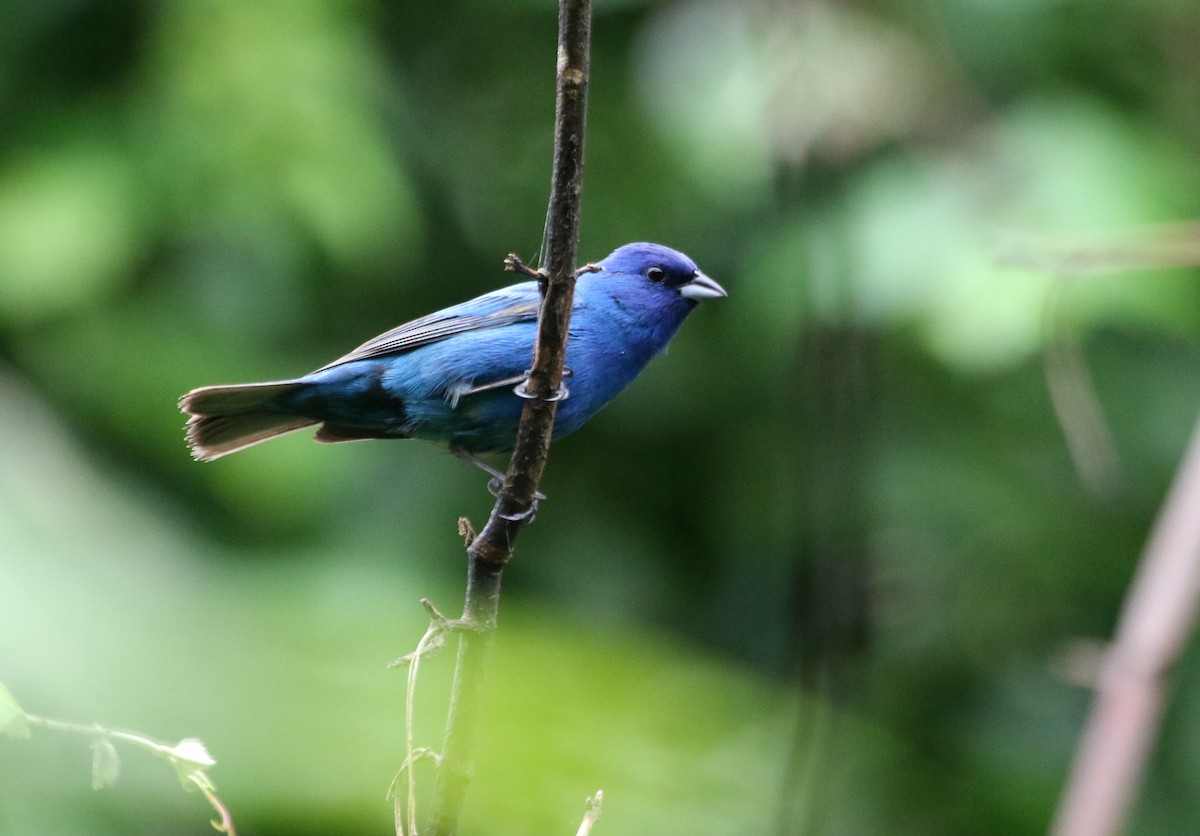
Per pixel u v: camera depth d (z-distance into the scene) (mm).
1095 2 11188
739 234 11734
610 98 12391
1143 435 11836
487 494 11438
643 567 12484
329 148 10219
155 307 10344
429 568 10727
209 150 10062
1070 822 5547
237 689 4062
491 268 12664
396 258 11266
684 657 5762
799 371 9656
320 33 10422
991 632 11727
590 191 12438
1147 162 9977
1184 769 10938
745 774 6578
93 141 10078
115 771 3799
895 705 11344
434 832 4672
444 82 12797
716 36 10734
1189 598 5734
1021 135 10008
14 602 4039
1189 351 12086
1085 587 11836
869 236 9695
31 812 4410
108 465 9812
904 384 11898
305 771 3998
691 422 12844
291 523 10234
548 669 5066
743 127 10391
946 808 10766
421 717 5074
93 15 10516
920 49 10266
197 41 10211
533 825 4656
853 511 9227
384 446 11312
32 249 9719
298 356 11039
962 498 11641
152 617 4180
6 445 6504
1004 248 7570
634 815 4914
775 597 12273
